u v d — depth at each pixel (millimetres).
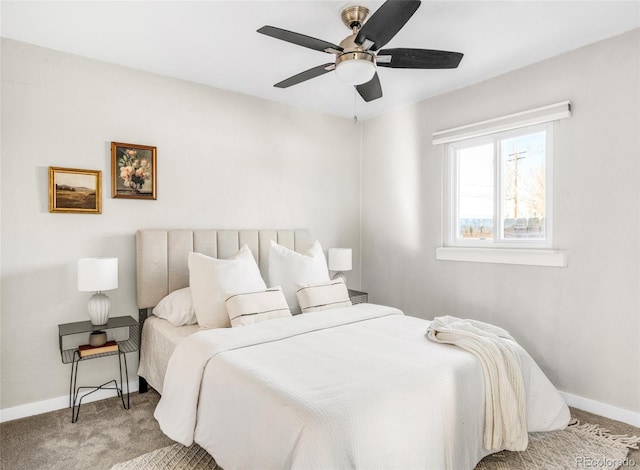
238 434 1710
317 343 2240
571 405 2752
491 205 3361
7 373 2557
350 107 4055
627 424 2477
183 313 2799
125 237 3014
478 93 3340
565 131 2797
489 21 2348
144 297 2977
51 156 2707
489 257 3242
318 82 3371
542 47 2705
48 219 2703
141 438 2305
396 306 4117
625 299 2514
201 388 2016
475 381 1974
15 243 2588
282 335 2352
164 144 3186
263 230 3660
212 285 2738
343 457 1377
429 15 2270
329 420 1420
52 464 2041
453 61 2234
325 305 3076
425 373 1818
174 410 2121
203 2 2145
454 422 1812
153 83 3133
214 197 3451
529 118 2945
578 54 2717
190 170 3318
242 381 1760
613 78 2557
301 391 1600
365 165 4500
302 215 4051
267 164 3789
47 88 2691
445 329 2312
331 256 3988
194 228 3338
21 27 2424
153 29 2447
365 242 4496
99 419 2553
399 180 4086
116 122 2967
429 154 3783
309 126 4094
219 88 3477
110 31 2477
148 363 2863
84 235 2838
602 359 2615
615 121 2551
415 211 3922
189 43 2641
